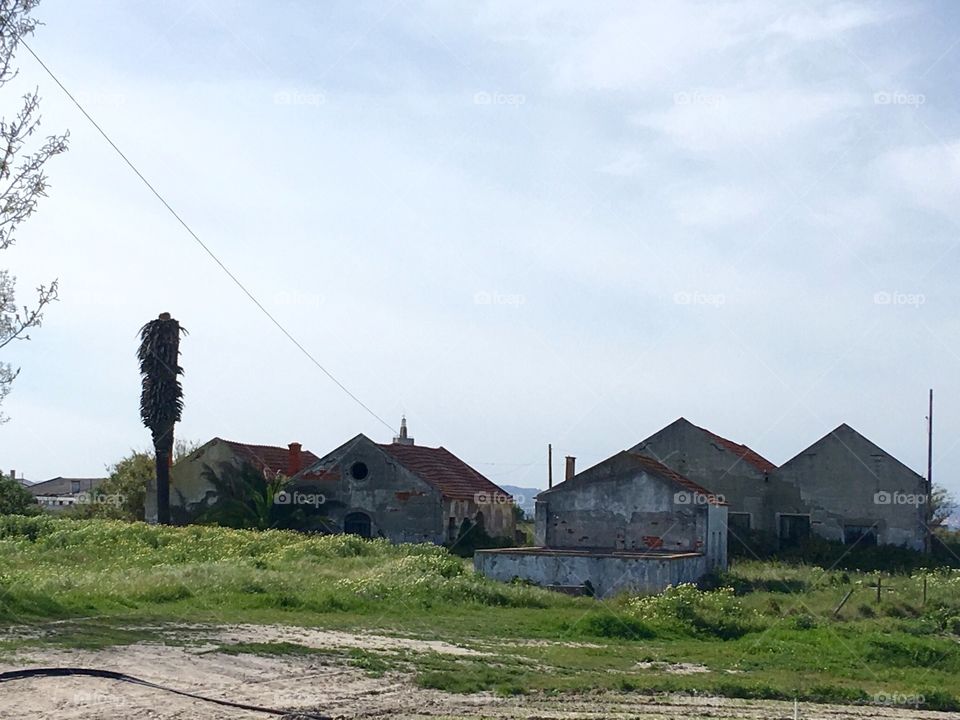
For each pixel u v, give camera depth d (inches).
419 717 586.6
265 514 2196.1
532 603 1210.0
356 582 1208.8
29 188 622.2
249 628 858.8
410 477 2169.0
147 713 556.1
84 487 4562.0
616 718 602.9
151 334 2124.8
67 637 729.6
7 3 614.9
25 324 621.9
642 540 1585.9
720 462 2247.8
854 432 2176.4
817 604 1262.3
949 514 2765.7
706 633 1058.1
